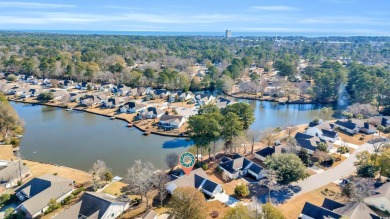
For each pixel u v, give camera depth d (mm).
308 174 62594
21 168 66625
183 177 61156
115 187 62562
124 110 119312
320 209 50406
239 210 44000
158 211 54219
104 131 99688
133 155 80875
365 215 48438
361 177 64250
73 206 51281
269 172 62250
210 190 59344
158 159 78625
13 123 87688
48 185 57719
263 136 85812
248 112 90062
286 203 56938
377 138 87812
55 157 79250
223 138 81625
